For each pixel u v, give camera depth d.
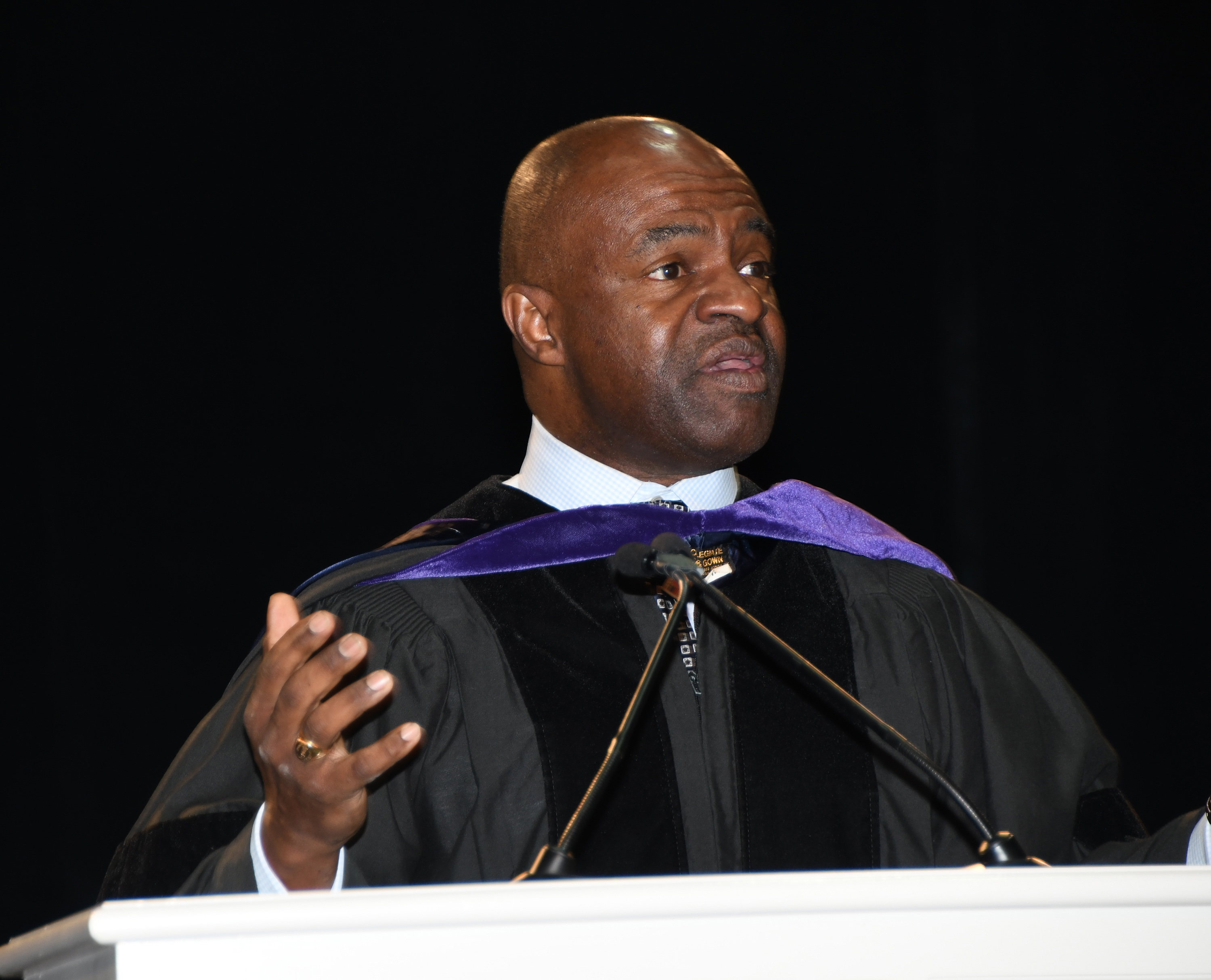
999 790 8.72
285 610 6.29
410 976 4.08
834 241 21.08
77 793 18.05
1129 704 20.58
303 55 19.45
